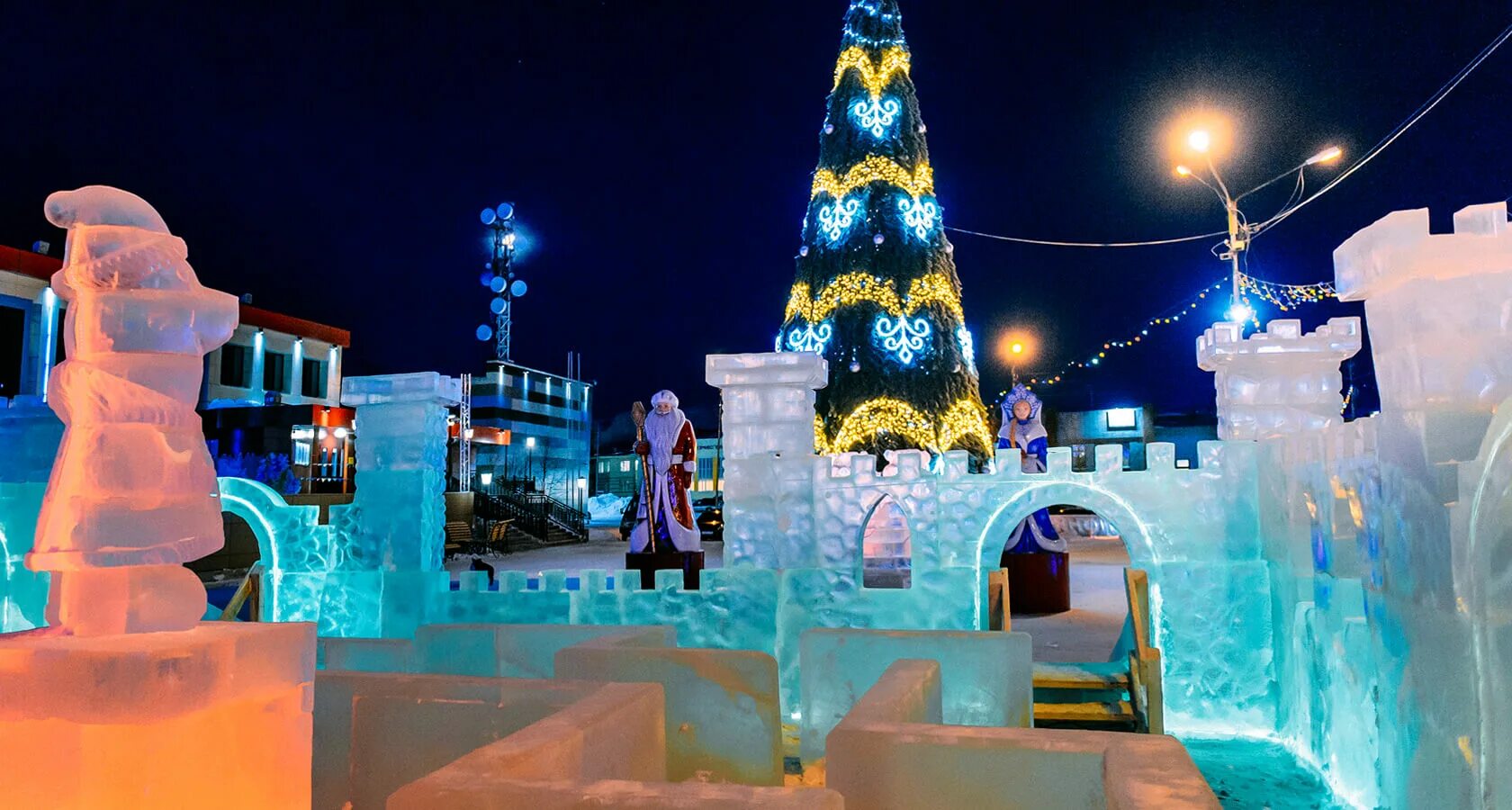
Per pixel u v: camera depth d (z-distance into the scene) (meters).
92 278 2.95
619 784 2.62
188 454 3.07
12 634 2.92
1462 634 3.62
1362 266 4.24
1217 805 2.47
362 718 4.34
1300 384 7.66
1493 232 3.79
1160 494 7.40
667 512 10.13
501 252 32.41
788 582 8.01
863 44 17.53
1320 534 5.88
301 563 8.87
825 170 17.47
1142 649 6.07
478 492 29.20
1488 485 3.48
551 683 4.18
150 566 2.96
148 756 2.64
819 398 16.80
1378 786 4.70
